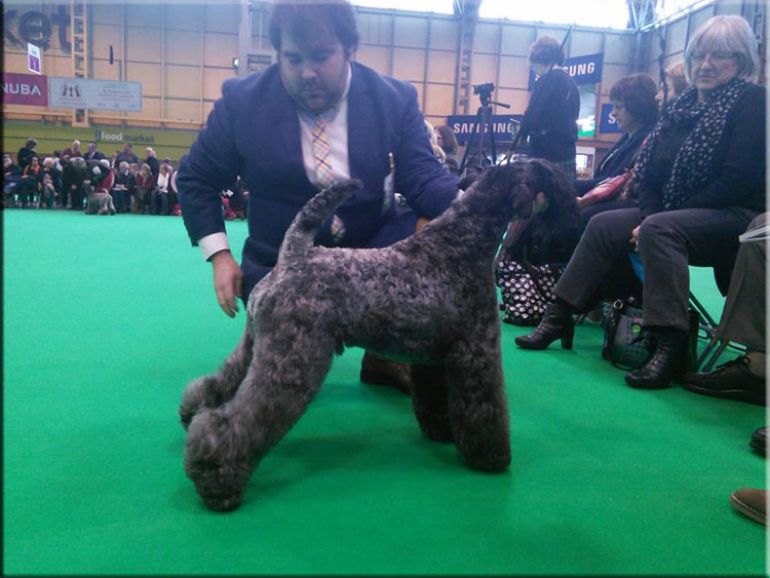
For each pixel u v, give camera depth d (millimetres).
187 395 1852
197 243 2027
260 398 1441
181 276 5215
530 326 3812
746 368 2438
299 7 1699
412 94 2236
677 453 1908
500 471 1710
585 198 3406
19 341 2938
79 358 2703
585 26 15773
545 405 2342
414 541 1335
